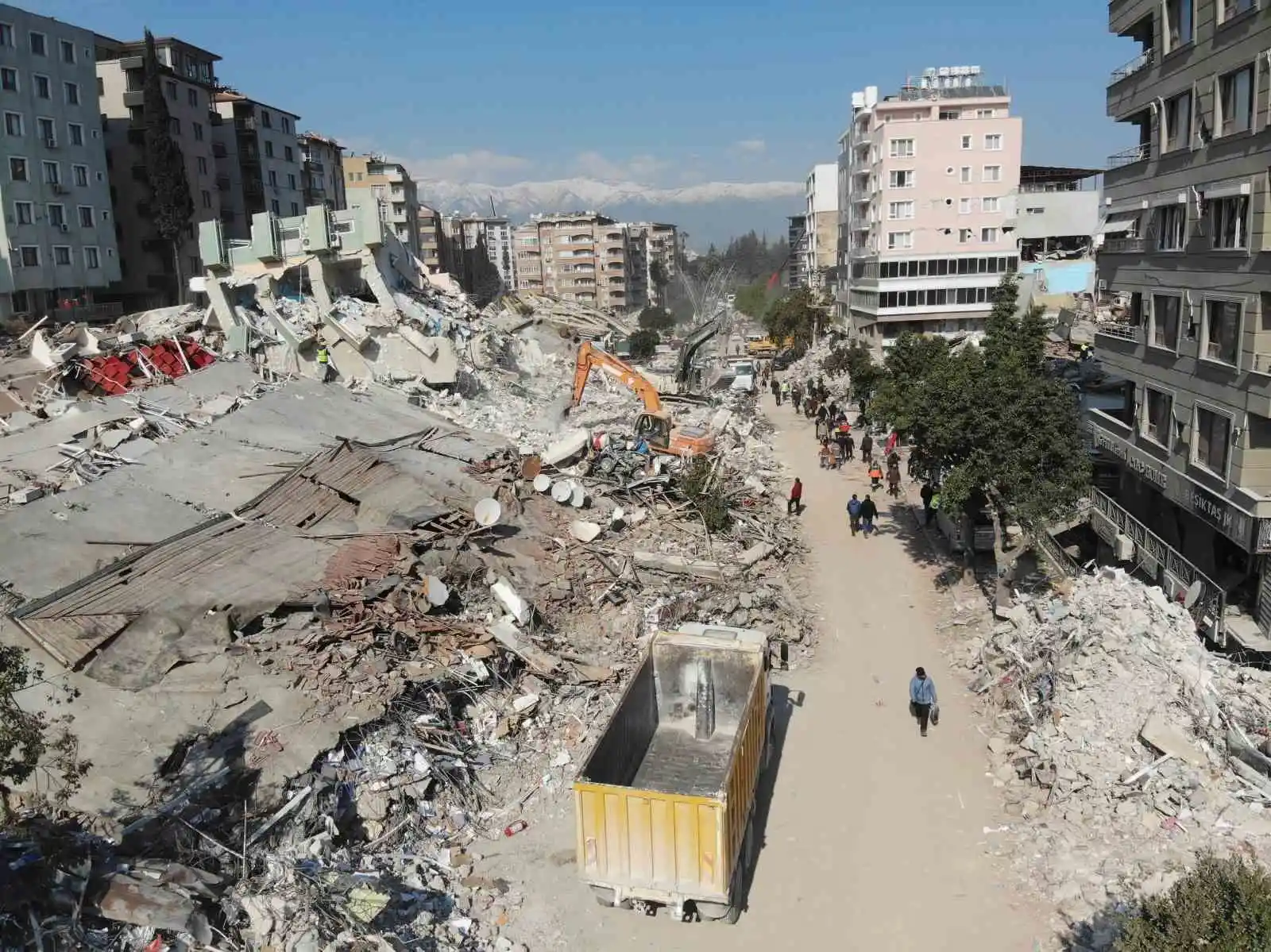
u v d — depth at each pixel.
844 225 95.25
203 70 80.56
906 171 74.81
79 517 24.06
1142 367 27.70
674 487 32.47
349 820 15.62
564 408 46.09
